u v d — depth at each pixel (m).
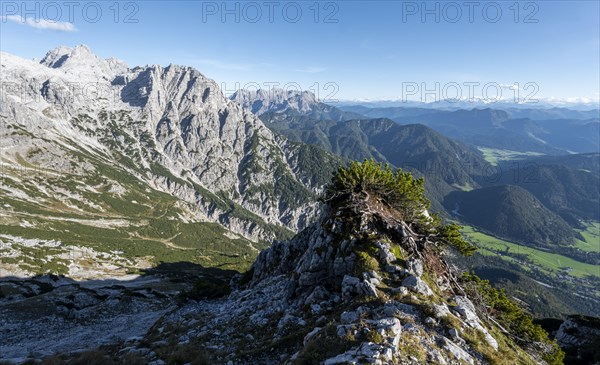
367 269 29.34
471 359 20.30
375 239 32.38
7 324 62.50
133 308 77.31
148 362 28.22
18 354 47.44
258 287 53.50
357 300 26.16
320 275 33.47
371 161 38.88
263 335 29.59
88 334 57.09
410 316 23.11
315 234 40.22
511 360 21.75
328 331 22.39
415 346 19.94
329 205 40.19
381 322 21.52
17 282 108.81
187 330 36.22
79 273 156.62
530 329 32.97
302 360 20.11
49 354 38.53
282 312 32.78
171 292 109.25
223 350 28.06
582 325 66.38
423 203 38.50
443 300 26.91
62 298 80.25
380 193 36.94
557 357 31.78
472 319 24.61
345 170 38.16
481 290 35.31
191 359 27.20
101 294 91.00
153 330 42.00
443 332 22.27
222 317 37.75
